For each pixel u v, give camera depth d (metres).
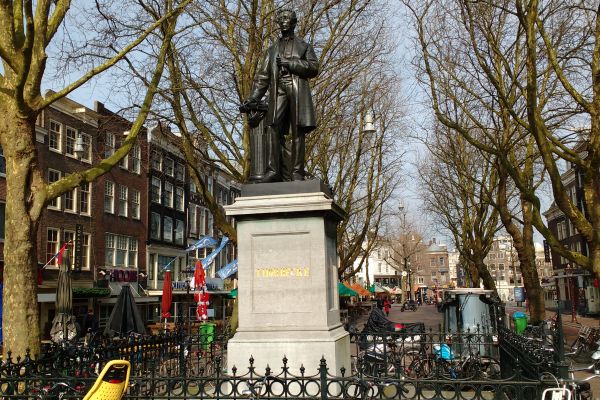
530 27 11.63
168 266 41.28
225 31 14.91
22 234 9.88
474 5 14.91
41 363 6.90
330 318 7.23
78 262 29.89
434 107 15.57
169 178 40.97
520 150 24.91
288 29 8.02
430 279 134.12
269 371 5.64
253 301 7.09
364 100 21.38
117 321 16.12
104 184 33.47
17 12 10.22
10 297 9.71
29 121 10.18
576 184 51.19
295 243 7.12
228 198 51.72
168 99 14.13
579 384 6.11
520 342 8.28
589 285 47.00
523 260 20.80
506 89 17.88
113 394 5.04
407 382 5.51
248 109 7.96
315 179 7.39
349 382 5.75
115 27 13.10
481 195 24.39
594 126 12.49
